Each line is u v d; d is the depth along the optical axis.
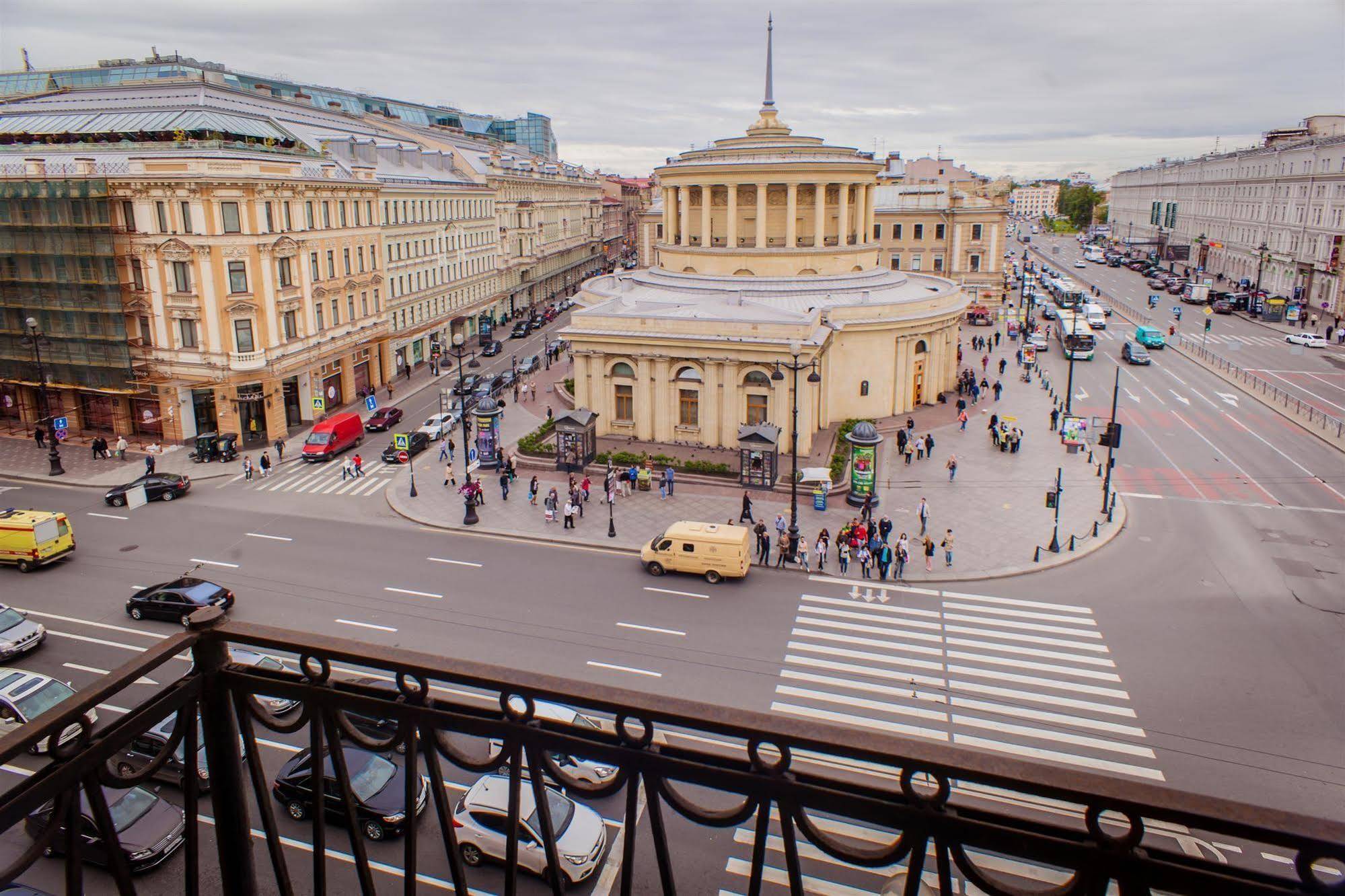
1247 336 95.31
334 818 20.30
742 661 29.11
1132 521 42.22
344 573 36.97
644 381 54.91
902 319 61.69
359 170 69.06
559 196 132.50
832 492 46.16
